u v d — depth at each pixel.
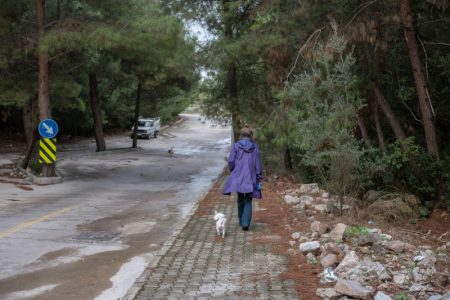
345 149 9.44
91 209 12.89
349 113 9.46
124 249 8.28
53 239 9.04
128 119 62.78
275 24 16.06
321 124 9.55
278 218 10.14
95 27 18.80
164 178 22.88
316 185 13.88
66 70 23.61
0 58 19.45
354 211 10.12
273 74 15.47
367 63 13.95
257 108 20.73
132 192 17.06
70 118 47.62
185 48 19.42
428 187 13.00
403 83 15.52
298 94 11.50
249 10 19.39
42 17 19.47
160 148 45.94
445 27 14.84
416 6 13.45
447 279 5.79
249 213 9.05
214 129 72.38
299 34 14.91
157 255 7.33
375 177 13.03
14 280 6.54
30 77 22.30
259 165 9.03
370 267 6.07
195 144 51.19
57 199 14.91
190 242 8.16
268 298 5.39
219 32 20.88
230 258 7.11
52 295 5.96
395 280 5.75
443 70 15.07
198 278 6.18
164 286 5.88
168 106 63.53
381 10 13.12
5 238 9.07
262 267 6.63
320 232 8.14
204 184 20.28
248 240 8.26
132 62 33.47
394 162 12.92
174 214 12.06
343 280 5.46
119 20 19.67
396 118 14.86
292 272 6.39
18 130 45.53
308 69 13.70
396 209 11.14
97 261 7.50
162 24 18.67
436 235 10.33
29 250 8.16
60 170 24.78
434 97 15.73
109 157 34.38
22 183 19.03
